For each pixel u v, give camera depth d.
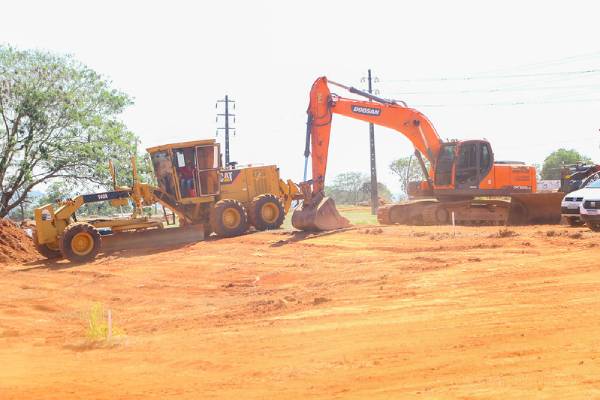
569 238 21.17
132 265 26.55
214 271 23.23
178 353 11.82
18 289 22.78
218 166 34.50
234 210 33.41
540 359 9.02
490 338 10.51
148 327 15.30
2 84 47.47
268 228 34.47
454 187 34.22
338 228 31.02
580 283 14.20
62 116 49.00
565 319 11.23
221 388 9.11
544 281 14.82
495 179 34.19
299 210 31.14
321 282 18.58
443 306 13.52
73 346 13.32
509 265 17.25
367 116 33.75
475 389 7.91
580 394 7.35
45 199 61.34
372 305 14.50
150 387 9.38
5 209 49.22
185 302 18.55
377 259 21.30
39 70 48.81
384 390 8.30
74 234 29.08
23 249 32.59
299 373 9.64
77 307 19.14
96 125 49.66
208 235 34.56
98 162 48.88
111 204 32.25
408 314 13.16
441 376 8.71
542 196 33.44
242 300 17.70
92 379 10.05
